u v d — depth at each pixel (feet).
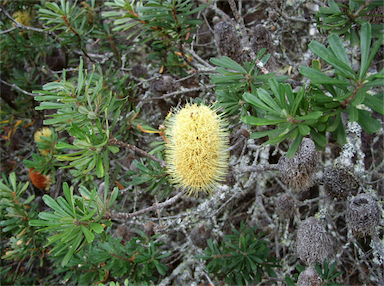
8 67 1.58
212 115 0.70
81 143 0.68
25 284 1.32
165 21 0.93
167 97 1.18
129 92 1.16
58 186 1.44
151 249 1.02
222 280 1.20
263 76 0.74
